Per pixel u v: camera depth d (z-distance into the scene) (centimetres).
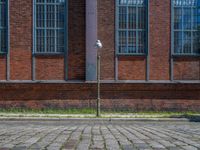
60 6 3306
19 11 3284
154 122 2703
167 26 3341
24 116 2964
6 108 3225
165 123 2583
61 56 3278
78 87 3234
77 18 3288
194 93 3297
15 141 1112
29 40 3284
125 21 3325
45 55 3275
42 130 1532
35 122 2583
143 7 3344
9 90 3234
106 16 3300
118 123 2548
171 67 3322
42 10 3303
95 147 1003
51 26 3300
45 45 3291
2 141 1110
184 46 3350
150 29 3325
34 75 3266
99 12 3294
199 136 1295
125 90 3256
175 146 1020
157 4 3338
